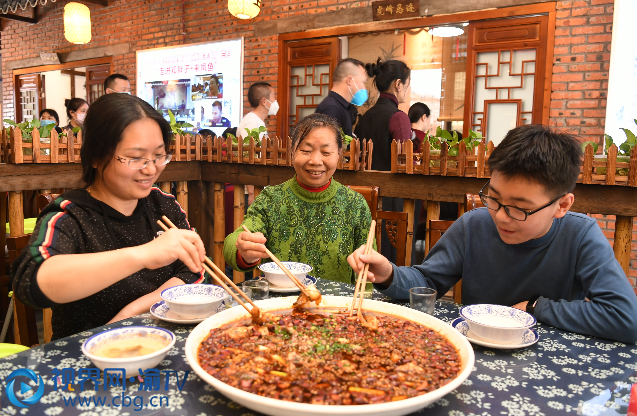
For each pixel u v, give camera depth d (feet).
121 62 29.37
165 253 3.93
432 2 18.98
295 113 23.13
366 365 3.34
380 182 9.89
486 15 18.02
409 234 9.83
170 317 4.41
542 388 3.25
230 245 6.47
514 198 4.40
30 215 12.53
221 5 24.84
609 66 15.93
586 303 4.40
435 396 2.61
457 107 20.45
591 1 16.21
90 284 3.86
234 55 24.31
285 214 7.38
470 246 5.76
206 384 3.21
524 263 5.44
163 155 5.13
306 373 3.17
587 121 16.63
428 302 4.59
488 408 2.98
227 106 24.94
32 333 6.58
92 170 5.04
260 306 4.46
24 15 34.35
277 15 23.09
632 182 7.36
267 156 11.57
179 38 26.71
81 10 24.17
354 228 7.53
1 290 9.04
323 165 7.04
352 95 12.96
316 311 4.52
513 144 4.39
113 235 5.28
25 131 10.64
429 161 9.20
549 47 17.04
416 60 20.99
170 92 27.07
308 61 22.26
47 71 34.17
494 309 4.49
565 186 4.37
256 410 2.63
